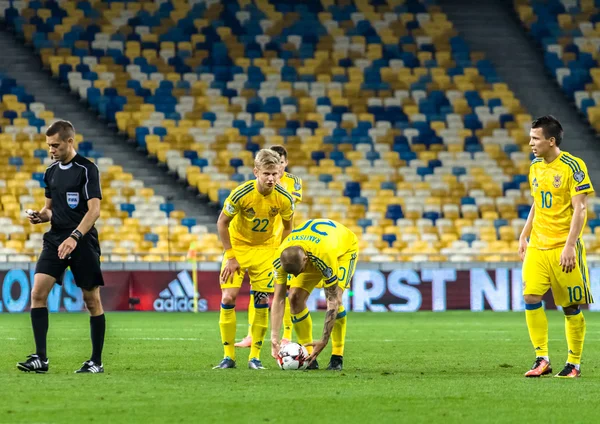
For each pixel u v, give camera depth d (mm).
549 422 18000
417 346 40219
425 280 75188
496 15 109750
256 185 28641
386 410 19312
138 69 96750
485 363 31891
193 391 22172
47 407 19453
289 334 35125
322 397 21188
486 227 87125
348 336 46938
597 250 87750
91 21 99812
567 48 106062
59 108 92688
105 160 88562
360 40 103312
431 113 97938
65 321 58406
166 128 91625
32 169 85625
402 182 90625
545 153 26844
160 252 80562
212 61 98875
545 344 27172
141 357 33875
